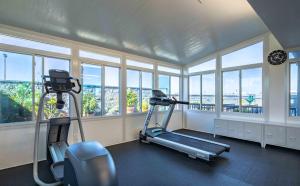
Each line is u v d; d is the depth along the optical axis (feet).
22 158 10.82
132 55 16.87
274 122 14.94
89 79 14.02
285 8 7.77
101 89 14.74
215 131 17.98
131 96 17.11
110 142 15.10
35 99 11.48
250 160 11.70
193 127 21.58
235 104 17.98
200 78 21.07
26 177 9.27
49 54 11.87
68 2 8.52
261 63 15.93
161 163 11.21
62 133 10.94
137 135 17.31
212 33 14.29
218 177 9.35
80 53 13.43
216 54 19.16
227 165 10.89
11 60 10.64
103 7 9.24
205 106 20.61
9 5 8.41
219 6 10.36
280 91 14.88
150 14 10.41
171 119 21.18
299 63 14.28
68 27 11.03
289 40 12.32
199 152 11.44
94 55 14.28
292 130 13.25
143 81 18.26
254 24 13.38
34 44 11.35
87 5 8.90
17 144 10.64
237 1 9.94
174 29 12.72
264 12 8.16
